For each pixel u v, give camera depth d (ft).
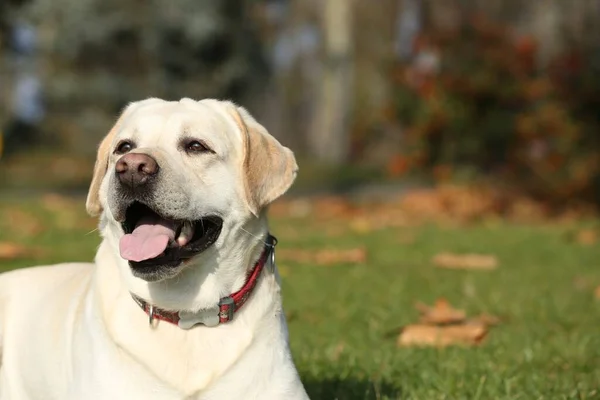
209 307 14.40
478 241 42.09
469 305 26.73
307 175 94.32
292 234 44.88
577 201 61.77
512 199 59.93
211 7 84.02
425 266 34.47
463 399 17.74
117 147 15.05
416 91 64.80
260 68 92.17
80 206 53.67
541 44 75.41
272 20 117.80
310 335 23.18
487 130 63.36
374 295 28.19
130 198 14.11
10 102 100.73
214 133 14.88
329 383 18.98
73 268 17.65
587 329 23.91
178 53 85.20
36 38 83.87
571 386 18.66
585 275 32.53
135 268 13.88
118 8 81.51
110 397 13.98
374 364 20.27
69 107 96.12
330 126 110.32
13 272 17.97
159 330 14.34
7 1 79.25
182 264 14.10
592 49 68.28
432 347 21.74
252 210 14.78
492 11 101.55
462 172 62.75
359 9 123.65
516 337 22.70
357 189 77.87
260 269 15.06
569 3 83.20
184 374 14.15
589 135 63.05
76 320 15.34
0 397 16.79
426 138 64.69
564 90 63.62
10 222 44.86
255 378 14.39
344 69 109.60
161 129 14.85
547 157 62.59
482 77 63.05
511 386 18.65
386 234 45.01
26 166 96.73
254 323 14.65
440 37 65.10
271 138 15.80
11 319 17.08
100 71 87.15
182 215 14.19
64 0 79.82
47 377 15.74
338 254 35.37
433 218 55.16
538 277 31.96
